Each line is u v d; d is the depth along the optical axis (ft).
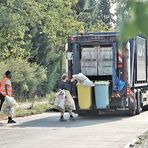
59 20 170.09
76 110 129.80
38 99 202.18
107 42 128.16
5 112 117.29
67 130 100.17
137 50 138.51
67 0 178.81
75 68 130.72
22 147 75.36
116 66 127.65
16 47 155.02
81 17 263.49
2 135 92.63
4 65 179.22
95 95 127.54
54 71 223.71
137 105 139.33
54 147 74.49
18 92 189.98
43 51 217.97
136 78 136.98
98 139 83.46
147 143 77.15
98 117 133.28
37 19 147.95
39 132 97.14
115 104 128.98
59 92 123.34
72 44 130.93
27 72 191.01
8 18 137.49
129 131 96.07
